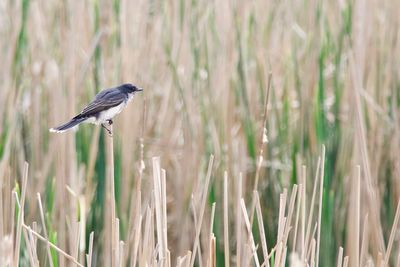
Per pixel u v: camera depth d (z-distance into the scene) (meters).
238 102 12.63
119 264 7.87
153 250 7.86
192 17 13.00
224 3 13.00
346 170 11.58
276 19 13.31
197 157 12.16
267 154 12.34
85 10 12.96
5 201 9.81
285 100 12.54
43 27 12.52
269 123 12.48
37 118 11.89
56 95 11.64
